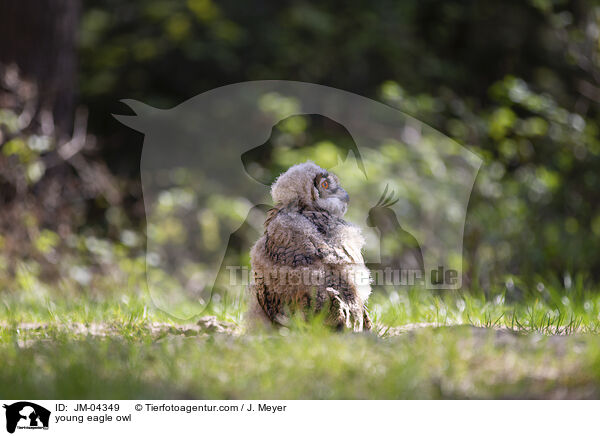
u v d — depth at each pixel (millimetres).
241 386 5477
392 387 5406
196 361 5867
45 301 9562
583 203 15977
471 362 5832
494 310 8734
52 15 14781
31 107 13969
